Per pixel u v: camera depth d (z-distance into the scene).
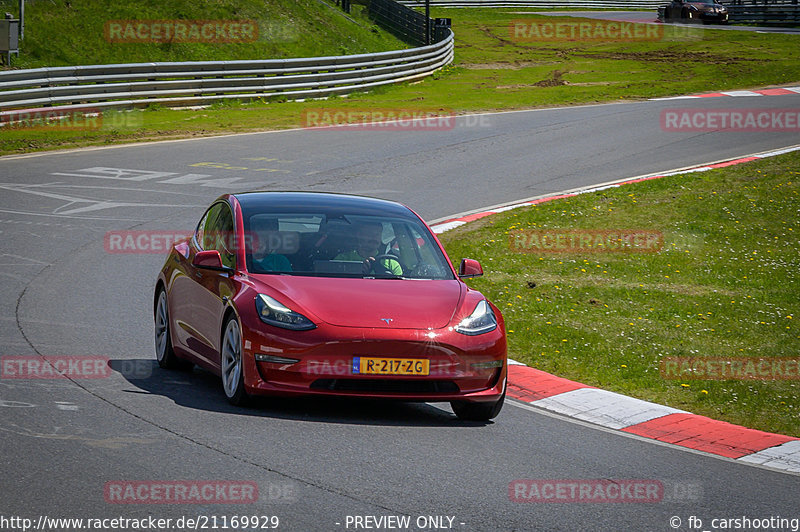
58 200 59.75
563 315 41.44
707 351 37.34
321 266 27.88
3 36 108.38
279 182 67.12
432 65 146.25
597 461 23.58
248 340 25.28
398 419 26.31
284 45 142.75
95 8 130.12
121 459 20.86
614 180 72.12
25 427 22.80
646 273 49.25
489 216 59.38
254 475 20.33
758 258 52.72
